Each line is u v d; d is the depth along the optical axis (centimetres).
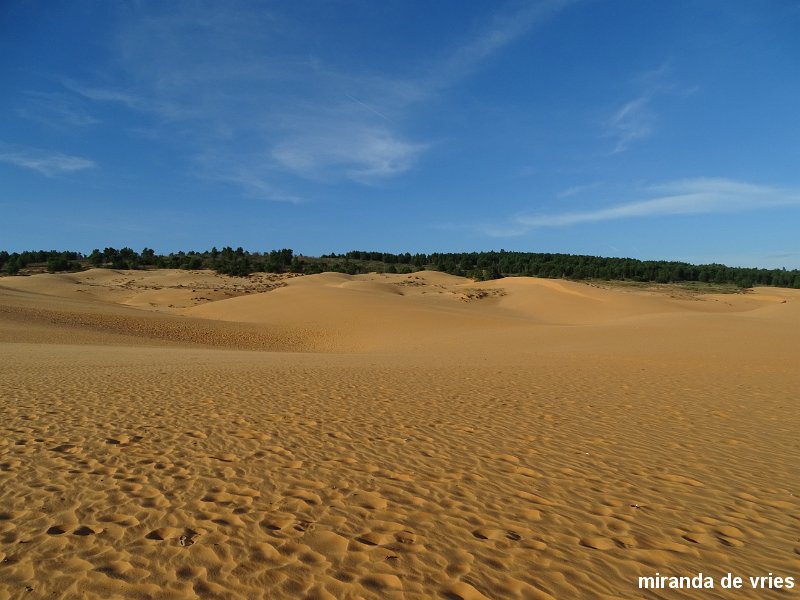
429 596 418
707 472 733
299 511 575
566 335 3588
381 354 2944
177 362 2078
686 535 539
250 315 5591
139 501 587
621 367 1953
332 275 11594
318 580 435
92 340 3328
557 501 621
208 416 1018
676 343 2936
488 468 738
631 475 718
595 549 504
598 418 1066
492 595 421
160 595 405
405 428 959
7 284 9656
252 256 17538
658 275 14475
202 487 638
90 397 1190
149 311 5503
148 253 16112
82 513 550
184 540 496
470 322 4675
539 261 17700
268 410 1088
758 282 14712
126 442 821
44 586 413
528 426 990
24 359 1997
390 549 493
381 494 632
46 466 694
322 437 884
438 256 19488
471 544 508
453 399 1259
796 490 670
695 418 1073
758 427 998
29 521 527
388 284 10825
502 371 1830
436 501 614
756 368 1905
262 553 477
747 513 596
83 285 10288
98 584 418
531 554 491
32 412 1016
